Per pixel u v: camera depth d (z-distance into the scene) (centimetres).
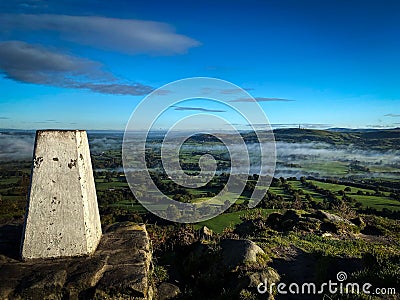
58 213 447
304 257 649
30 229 443
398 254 613
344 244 738
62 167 449
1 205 1148
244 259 562
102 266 432
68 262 439
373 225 925
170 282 561
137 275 416
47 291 384
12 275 404
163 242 730
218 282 534
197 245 666
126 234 560
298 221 894
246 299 461
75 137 455
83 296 389
